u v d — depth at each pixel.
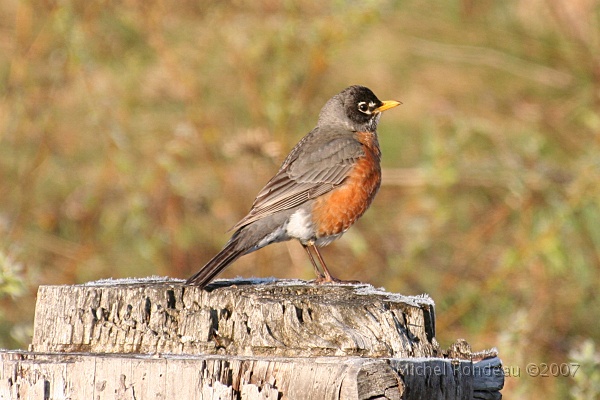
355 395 5.33
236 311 6.29
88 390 5.60
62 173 14.57
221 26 14.83
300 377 5.45
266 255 13.17
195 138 13.80
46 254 13.75
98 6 14.42
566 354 12.09
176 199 13.63
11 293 8.80
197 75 15.02
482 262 13.27
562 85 15.64
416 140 15.14
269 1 14.47
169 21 15.35
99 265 13.49
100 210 13.94
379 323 6.20
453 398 5.98
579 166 13.05
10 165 14.50
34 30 14.85
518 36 16.38
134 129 14.35
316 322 6.21
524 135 14.64
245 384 5.49
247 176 13.85
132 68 14.73
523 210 13.23
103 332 6.24
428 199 13.24
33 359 5.76
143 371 5.56
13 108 14.52
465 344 6.68
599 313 12.59
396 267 12.98
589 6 16.16
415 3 16.92
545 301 12.53
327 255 13.42
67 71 14.56
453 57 16.34
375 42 16.62
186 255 13.60
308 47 13.80
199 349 6.17
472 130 14.47
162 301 6.34
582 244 13.03
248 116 14.75
